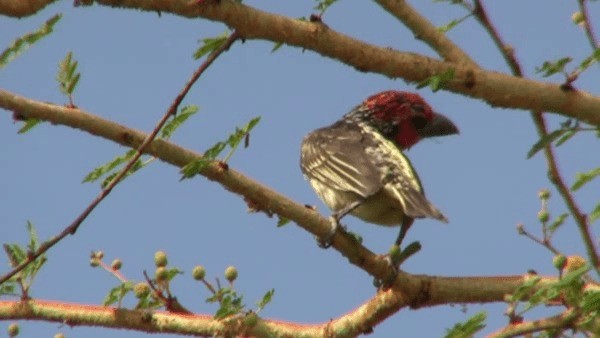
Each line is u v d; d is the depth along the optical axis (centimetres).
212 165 845
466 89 845
